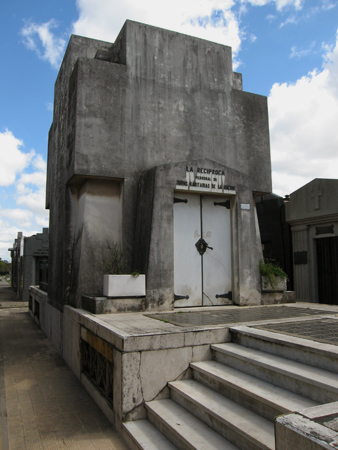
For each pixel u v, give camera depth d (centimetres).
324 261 1081
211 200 822
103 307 662
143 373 461
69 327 765
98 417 507
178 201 784
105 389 529
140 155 836
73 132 797
